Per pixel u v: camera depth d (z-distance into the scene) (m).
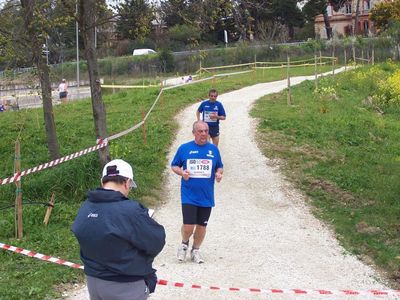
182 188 7.48
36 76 12.47
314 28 70.56
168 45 55.62
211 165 7.38
